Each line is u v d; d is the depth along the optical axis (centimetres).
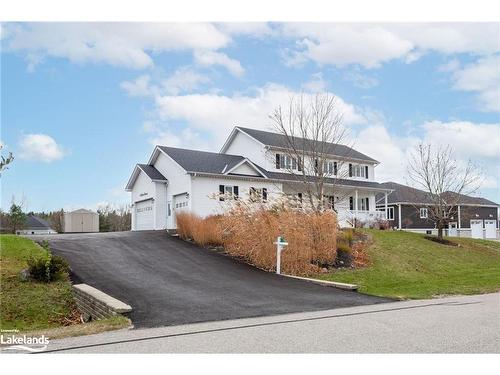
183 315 898
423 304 1017
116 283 1258
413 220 4312
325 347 634
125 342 684
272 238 1628
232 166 2983
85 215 3934
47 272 1269
